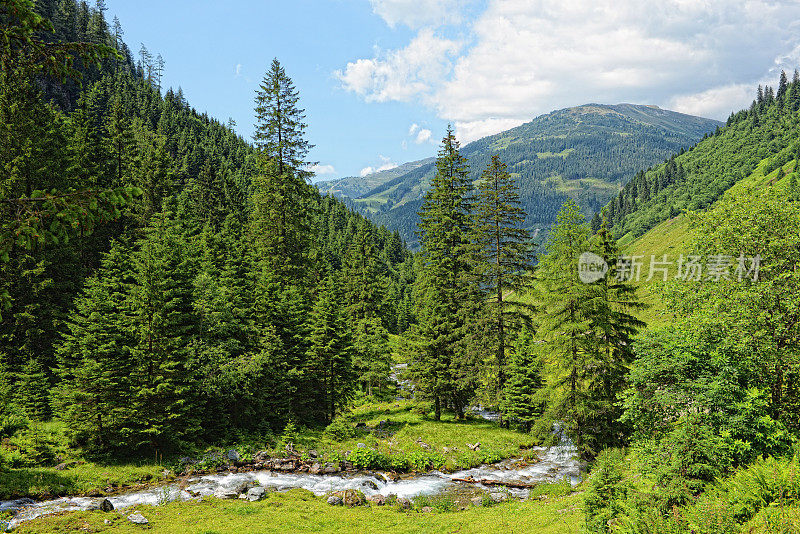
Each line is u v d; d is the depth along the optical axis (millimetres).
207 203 68188
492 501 22531
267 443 31109
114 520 18094
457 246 37375
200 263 40094
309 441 31891
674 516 10469
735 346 15805
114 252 35062
